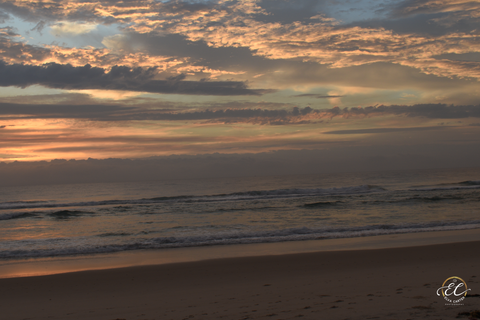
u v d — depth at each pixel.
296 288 7.28
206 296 7.00
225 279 8.55
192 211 26.38
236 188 65.75
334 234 14.83
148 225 20.19
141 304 6.60
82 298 7.29
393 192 37.03
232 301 6.42
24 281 8.72
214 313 5.56
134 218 23.56
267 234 15.42
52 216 25.47
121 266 10.44
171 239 14.62
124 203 34.84
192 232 16.95
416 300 5.48
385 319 4.44
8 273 9.81
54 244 14.24
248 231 16.02
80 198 51.12
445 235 13.87
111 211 27.78
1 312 6.42
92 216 25.22
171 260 11.07
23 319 5.94
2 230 19.80
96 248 13.06
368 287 6.94
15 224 22.02
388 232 14.93
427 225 16.31
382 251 11.08
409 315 4.56
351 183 65.31
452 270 8.22
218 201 33.78
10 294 7.67
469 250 10.73
